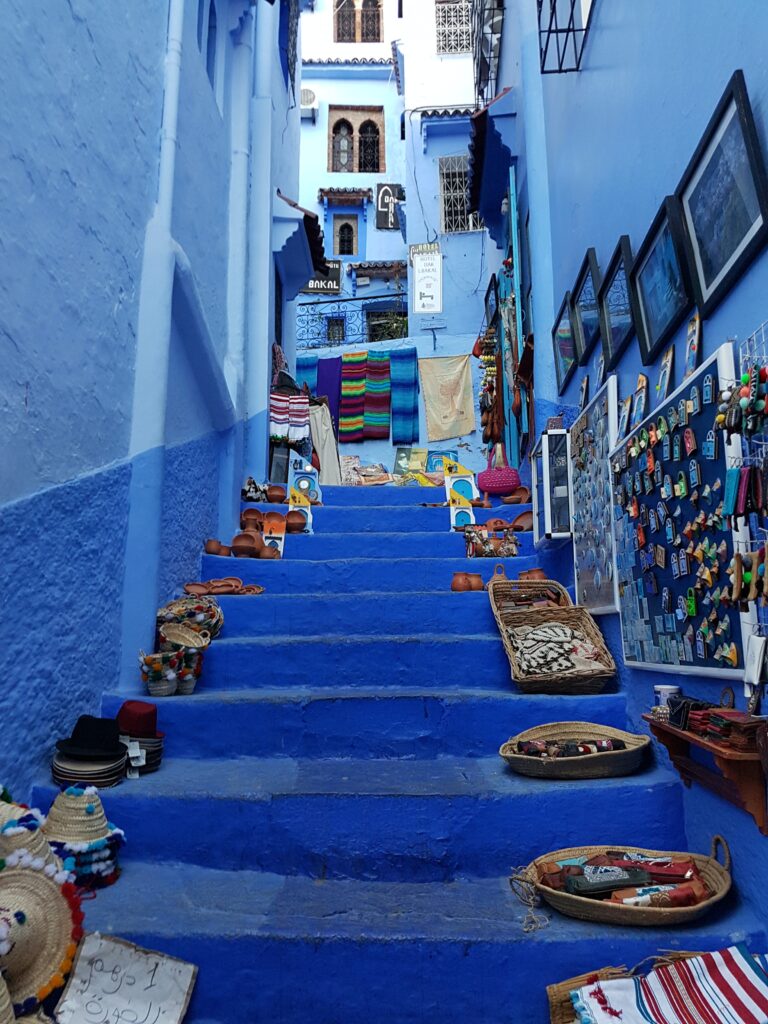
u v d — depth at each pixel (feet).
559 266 15.71
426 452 34.73
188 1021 6.50
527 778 8.61
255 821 8.07
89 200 9.80
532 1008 6.49
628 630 9.68
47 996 5.97
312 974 6.59
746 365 6.50
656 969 6.31
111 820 8.12
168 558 12.64
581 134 13.37
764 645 6.13
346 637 11.51
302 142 55.21
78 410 9.39
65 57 9.12
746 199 6.37
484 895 7.49
